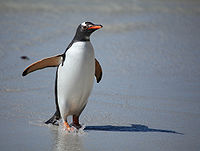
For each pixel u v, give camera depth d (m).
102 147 17.61
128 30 58.38
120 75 35.16
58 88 20.56
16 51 41.84
